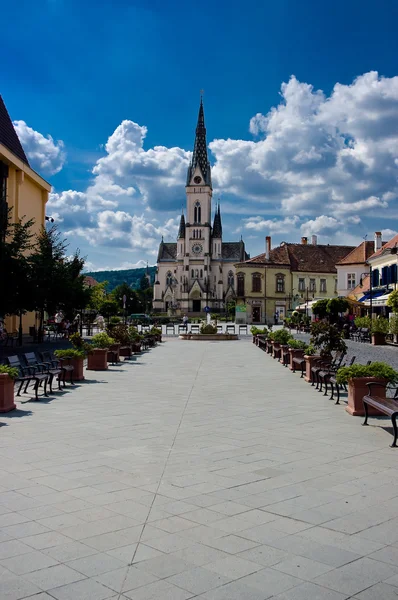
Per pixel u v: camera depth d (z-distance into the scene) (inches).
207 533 192.2
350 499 227.8
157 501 224.1
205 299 5093.5
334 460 289.0
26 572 163.9
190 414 424.5
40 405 463.8
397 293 1113.4
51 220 1647.4
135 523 200.8
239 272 3090.6
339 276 2440.9
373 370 422.6
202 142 5290.4
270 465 279.0
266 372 740.7
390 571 165.3
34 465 276.8
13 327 1475.1
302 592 153.4
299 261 3159.5
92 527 197.0
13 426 374.9
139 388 574.6
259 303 3075.8
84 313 2145.7
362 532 193.9
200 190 5187.0
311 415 421.4
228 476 259.3
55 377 663.8
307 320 2059.5
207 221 5206.7
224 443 327.3
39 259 1136.2
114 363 861.8
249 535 190.7
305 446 320.2
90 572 163.9
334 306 1664.6
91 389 565.3
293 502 223.8
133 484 246.4
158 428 370.9
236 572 164.4
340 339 623.5
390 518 207.0
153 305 5492.1
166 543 183.9
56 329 1603.1
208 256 5162.4
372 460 289.0
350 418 408.8
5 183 1358.3
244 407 458.3
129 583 157.8
